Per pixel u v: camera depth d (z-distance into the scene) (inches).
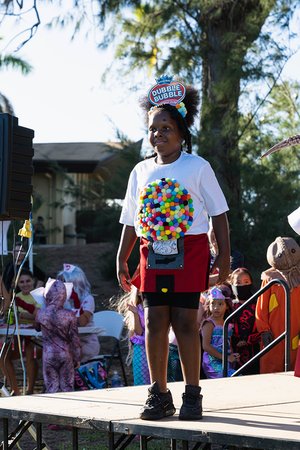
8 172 231.5
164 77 198.7
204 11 548.7
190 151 199.6
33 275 406.6
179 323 187.6
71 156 1085.1
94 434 329.1
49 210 1057.5
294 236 561.3
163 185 188.5
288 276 295.0
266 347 275.7
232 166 569.0
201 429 171.3
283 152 577.9
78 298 369.7
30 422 212.1
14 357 376.5
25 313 370.0
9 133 231.1
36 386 419.2
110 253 652.1
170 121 192.4
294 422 178.4
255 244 550.9
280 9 544.4
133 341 314.5
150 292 189.2
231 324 318.7
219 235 191.8
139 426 179.3
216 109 562.9
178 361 305.1
